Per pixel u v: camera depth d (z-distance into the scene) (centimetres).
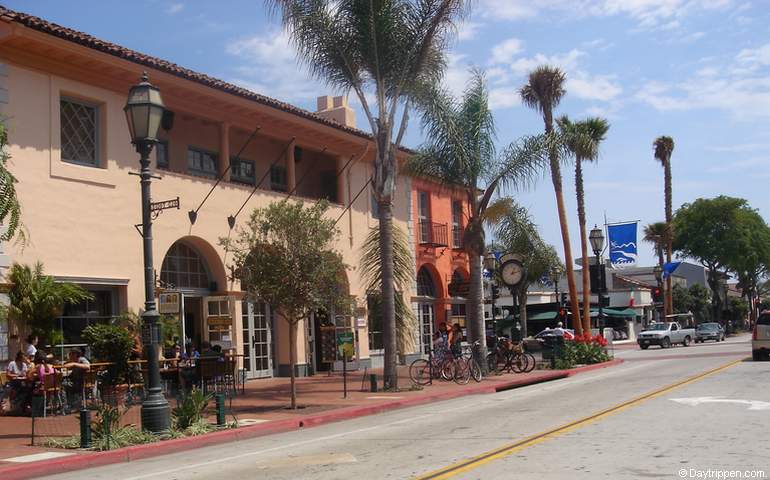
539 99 3139
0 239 1218
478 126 2411
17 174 1655
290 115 2358
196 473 961
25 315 1588
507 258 2897
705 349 4112
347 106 3133
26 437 1254
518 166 2427
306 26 1952
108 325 1727
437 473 835
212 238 2167
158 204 1975
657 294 4600
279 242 1594
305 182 2717
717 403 1377
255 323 2381
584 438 1034
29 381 1495
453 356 2253
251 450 1155
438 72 2066
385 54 1984
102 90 1881
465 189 2480
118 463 1101
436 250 3350
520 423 1259
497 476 796
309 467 947
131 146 1950
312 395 1916
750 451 890
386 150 2030
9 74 1666
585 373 2609
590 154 2538
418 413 1582
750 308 9475
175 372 1789
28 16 1652
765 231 7844
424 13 1980
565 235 3139
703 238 7725
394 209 3053
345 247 2720
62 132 1800
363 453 1039
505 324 4144
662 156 6109
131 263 1914
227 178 2266
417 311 3203
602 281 3119
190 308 2178
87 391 1580
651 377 2127
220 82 2136
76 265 1769
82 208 1800
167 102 2055
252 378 2334
